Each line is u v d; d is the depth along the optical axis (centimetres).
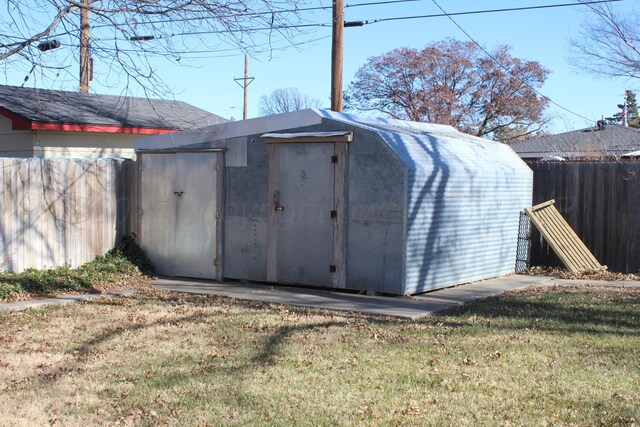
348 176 1099
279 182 1166
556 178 1432
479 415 548
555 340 771
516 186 1341
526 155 2847
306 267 1145
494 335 797
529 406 568
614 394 591
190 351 731
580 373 652
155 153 1288
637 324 850
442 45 3766
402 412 555
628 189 1367
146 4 884
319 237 1129
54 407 570
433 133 1292
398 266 1059
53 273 1151
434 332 815
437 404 573
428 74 3700
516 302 1004
